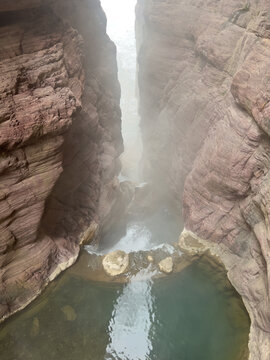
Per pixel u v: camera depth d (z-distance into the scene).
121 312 11.31
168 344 10.47
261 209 10.32
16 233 10.52
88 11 18.03
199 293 11.90
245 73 11.16
